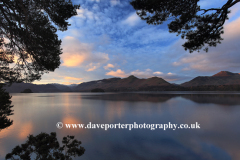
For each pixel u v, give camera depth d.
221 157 6.46
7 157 3.19
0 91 6.42
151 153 6.94
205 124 13.05
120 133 10.41
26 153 3.20
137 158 6.41
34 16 4.68
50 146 3.32
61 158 3.31
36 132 10.69
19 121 15.19
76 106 31.19
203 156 6.58
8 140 8.76
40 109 26.55
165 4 5.66
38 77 6.09
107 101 43.88
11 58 5.83
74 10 4.82
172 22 6.29
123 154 6.82
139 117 16.83
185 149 7.45
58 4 4.51
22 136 9.60
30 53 5.30
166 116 17.27
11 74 5.47
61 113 21.11
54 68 6.00
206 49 6.21
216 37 5.68
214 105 29.16
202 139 8.97
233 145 7.87
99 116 17.88
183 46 6.45
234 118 15.73
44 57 5.57
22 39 4.95
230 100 41.53
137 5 6.07
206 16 5.61
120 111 22.00
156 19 6.50
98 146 7.87
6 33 4.87
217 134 9.97
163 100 45.12
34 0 4.36
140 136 9.70
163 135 9.91
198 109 23.36
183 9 5.65
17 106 32.66
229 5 4.13
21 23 4.71
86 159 6.24
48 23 5.14
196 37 5.87
